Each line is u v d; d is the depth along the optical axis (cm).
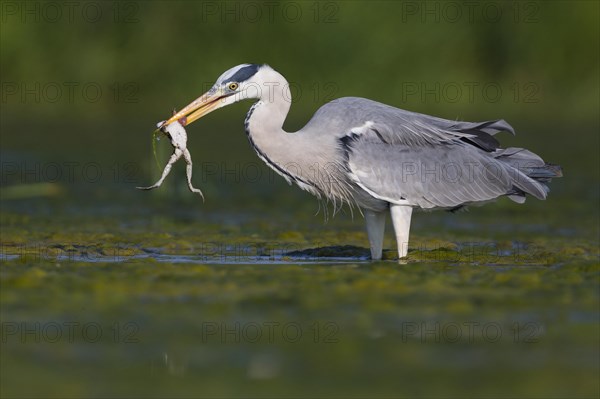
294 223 1719
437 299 1047
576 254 1382
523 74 3397
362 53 3216
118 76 3278
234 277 1148
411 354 873
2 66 3231
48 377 805
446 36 3294
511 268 1245
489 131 1392
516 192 1355
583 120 3250
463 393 777
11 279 1099
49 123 3147
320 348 887
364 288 1092
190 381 800
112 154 2575
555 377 816
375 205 1321
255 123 1316
